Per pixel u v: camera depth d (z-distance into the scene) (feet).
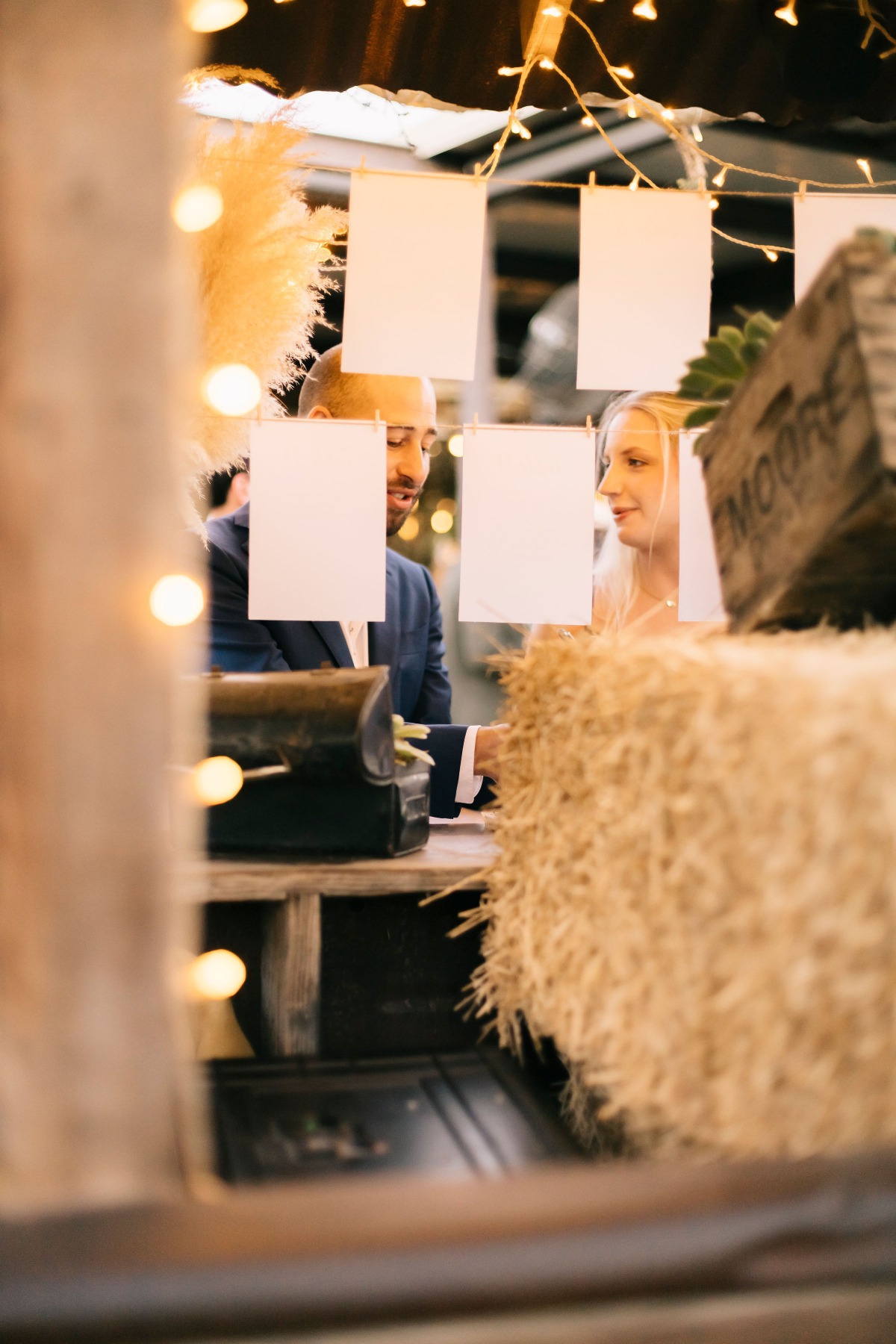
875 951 2.27
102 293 1.81
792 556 3.08
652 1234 1.79
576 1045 3.09
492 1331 1.70
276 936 3.95
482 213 4.93
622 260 5.03
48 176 1.80
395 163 8.57
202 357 4.49
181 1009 2.01
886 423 2.68
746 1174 1.92
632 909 2.83
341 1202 1.83
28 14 1.80
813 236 5.03
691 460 5.15
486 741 5.59
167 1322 1.64
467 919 4.44
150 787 1.86
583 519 5.12
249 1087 3.47
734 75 5.91
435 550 14.98
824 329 2.88
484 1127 3.18
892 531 2.82
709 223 5.05
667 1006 2.66
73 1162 1.83
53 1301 1.64
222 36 5.46
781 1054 2.36
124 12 1.83
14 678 1.82
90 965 1.82
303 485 4.96
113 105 1.82
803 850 2.31
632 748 2.85
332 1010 4.32
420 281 4.90
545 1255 1.75
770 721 2.38
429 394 7.04
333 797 4.05
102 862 1.82
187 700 2.19
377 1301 1.69
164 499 1.86
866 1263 1.82
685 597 5.14
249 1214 1.79
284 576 4.95
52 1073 1.82
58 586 1.80
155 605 1.85
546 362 15.16
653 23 5.57
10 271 1.80
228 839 4.17
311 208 8.55
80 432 1.80
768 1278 1.79
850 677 2.36
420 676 7.57
